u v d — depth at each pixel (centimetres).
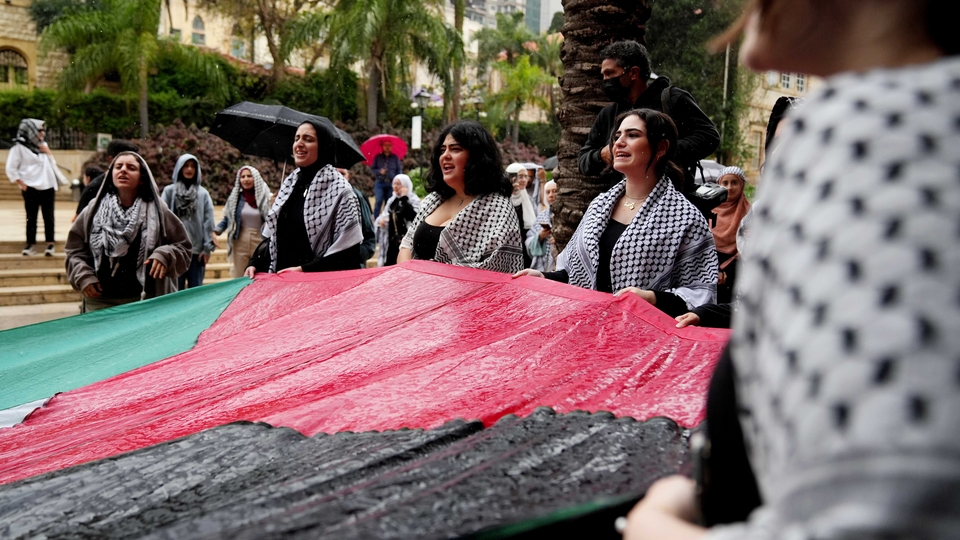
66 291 1151
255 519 128
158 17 2994
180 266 570
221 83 3180
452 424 190
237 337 367
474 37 5094
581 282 359
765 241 63
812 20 71
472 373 254
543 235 615
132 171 548
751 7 76
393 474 142
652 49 1902
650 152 344
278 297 422
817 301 56
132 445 223
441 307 350
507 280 364
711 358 261
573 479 138
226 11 3509
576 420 183
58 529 154
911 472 49
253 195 913
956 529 47
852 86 62
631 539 78
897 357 51
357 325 344
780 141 66
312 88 3500
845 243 56
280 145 952
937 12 65
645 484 133
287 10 3541
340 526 114
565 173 546
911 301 52
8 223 1673
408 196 863
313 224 464
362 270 424
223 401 261
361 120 3331
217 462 184
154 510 159
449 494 126
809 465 54
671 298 321
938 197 54
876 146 57
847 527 49
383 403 221
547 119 4841
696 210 342
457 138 408
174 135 2566
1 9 3691
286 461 177
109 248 551
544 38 5059
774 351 59
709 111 1898
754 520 61
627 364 254
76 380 342
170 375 317
